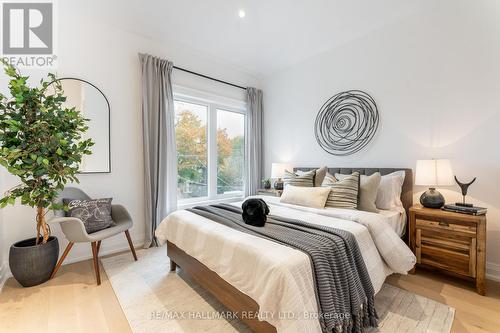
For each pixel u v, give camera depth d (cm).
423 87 253
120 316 164
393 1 237
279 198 307
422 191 254
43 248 203
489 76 215
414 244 223
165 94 308
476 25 220
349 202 236
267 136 434
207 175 381
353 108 311
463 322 155
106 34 275
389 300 180
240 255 140
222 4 241
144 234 302
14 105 192
